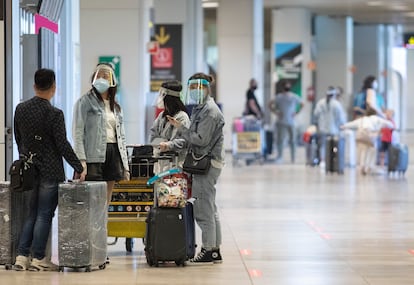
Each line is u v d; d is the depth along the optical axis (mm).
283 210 21312
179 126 13320
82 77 28156
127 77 28125
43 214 12727
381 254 14695
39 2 16453
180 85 14125
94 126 13203
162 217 13156
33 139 12570
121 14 28031
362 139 32531
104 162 13336
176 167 13914
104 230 13078
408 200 23641
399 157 31922
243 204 22688
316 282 12188
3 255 12938
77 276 12406
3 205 12867
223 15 49531
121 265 13406
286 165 38000
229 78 49625
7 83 14430
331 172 33375
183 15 39688
